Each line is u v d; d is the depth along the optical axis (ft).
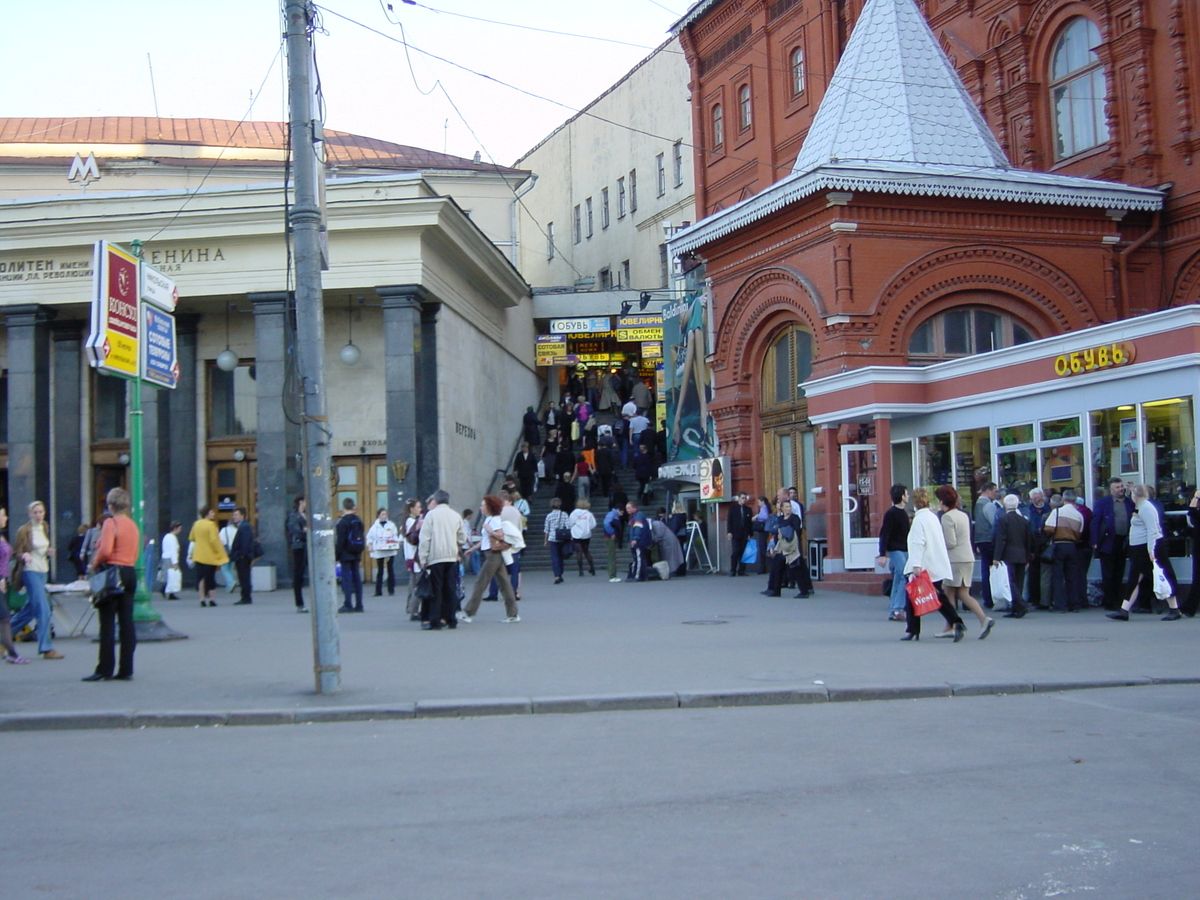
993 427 66.59
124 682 39.55
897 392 70.23
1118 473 59.11
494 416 122.11
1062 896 17.11
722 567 91.97
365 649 47.83
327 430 36.91
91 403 106.22
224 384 106.32
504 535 58.13
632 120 169.07
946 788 23.49
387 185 95.96
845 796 22.97
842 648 45.14
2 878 18.76
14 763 28.17
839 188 73.05
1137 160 80.94
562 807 22.58
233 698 35.81
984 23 92.43
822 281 76.07
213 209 95.55
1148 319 56.34
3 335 107.14
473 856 19.44
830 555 75.10
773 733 29.73
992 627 49.57
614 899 17.15
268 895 17.69
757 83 112.27
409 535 75.41
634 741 29.09
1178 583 56.95
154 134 143.33
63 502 104.32
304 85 37.32
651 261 162.50
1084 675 37.19
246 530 81.05
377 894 17.62
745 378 87.81
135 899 17.62
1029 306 78.18
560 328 130.11
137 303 53.26
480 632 54.19
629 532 92.79
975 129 81.30
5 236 97.86
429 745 29.27
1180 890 17.31
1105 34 82.38
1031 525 58.70
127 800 24.02
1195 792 22.94
